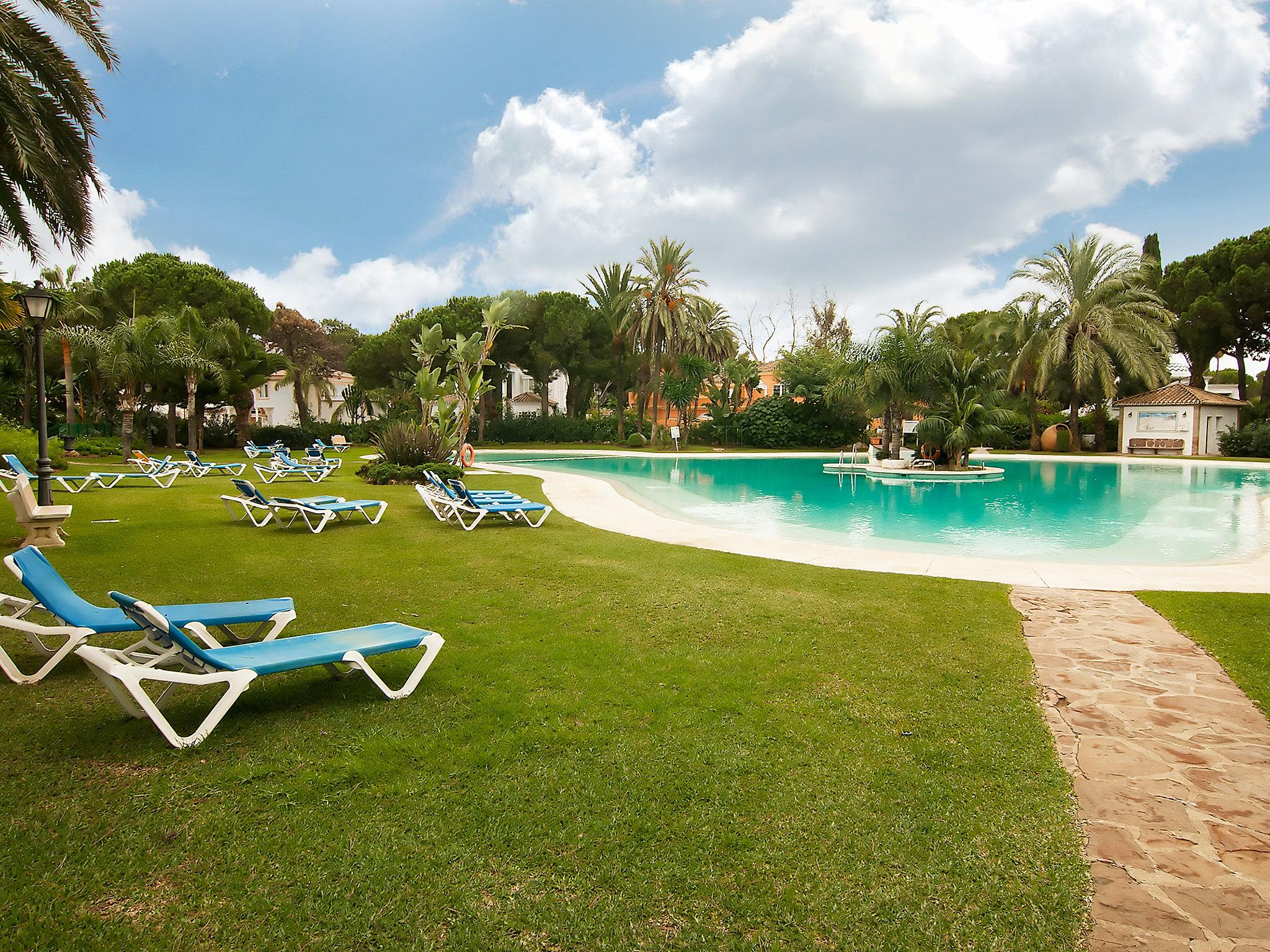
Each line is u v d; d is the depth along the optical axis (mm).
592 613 5348
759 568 7145
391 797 2660
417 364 40250
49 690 3688
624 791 2729
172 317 27453
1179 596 5969
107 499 12273
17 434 18219
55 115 9203
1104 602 5809
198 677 2975
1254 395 48250
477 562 7363
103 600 5559
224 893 2098
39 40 8625
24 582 3566
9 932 1904
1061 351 30875
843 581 6508
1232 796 2764
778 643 4625
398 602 5668
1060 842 2432
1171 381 37031
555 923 2002
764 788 2766
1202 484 19562
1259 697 3771
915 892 2160
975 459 27875
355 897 2090
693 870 2254
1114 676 4074
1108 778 2893
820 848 2375
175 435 33031
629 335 38906
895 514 13281
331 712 3441
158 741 3092
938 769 2949
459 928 1971
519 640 4652
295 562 7316
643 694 3717
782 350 48406
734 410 40219
